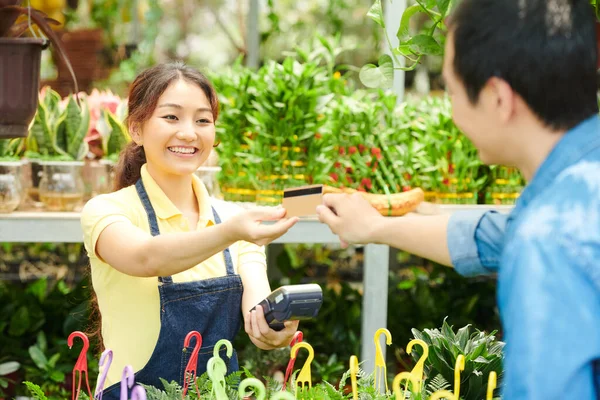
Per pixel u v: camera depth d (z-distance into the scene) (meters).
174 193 1.80
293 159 2.71
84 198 2.80
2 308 3.28
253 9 4.09
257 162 2.66
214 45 7.24
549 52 0.92
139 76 1.76
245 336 3.27
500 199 3.02
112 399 1.65
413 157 2.91
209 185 2.68
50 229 2.50
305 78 2.73
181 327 1.67
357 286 4.04
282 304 1.45
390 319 3.44
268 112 2.71
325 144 2.74
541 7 0.94
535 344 0.81
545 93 0.93
